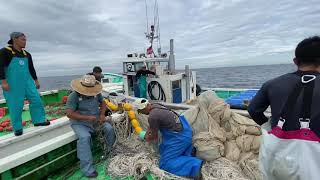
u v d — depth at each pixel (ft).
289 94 6.33
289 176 6.15
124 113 15.94
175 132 12.10
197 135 13.24
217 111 13.96
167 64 26.48
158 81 23.95
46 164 12.47
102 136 14.84
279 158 6.24
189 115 14.07
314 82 6.16
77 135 13.39
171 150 12.13
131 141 15.01
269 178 6.64
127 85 26.76
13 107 14.30
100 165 13.96
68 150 13.83
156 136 12.40
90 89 13.62
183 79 25.45
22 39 14.40
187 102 23.17
